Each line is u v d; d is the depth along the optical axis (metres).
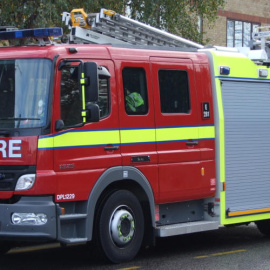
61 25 13.70
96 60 8.64
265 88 10.99
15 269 8.70
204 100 10.01
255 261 9.36
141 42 10.37
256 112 10.77
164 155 9.31
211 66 10.21
